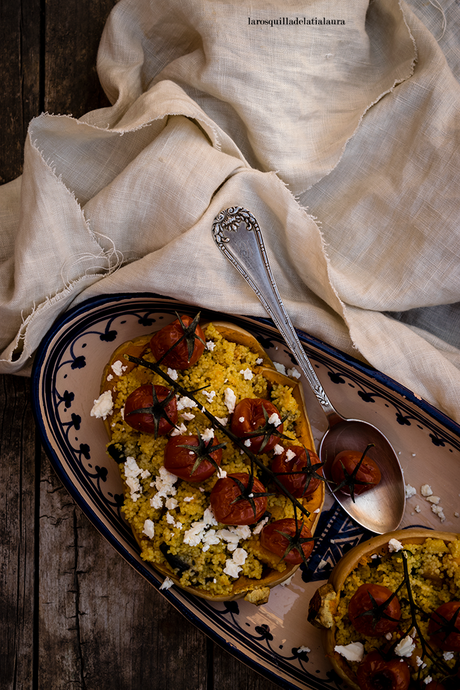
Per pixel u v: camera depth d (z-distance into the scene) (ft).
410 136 1.58
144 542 1.48
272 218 1.58
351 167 1.62
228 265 1.55
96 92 1.74
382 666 1.41
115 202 1.54
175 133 1.54
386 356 1.55
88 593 1.68
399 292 1.58
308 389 1.61
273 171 1.59
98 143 1.59
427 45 1.57
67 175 1.61
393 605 1.43
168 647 1.68
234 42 1.53
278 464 1.49
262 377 1.55
